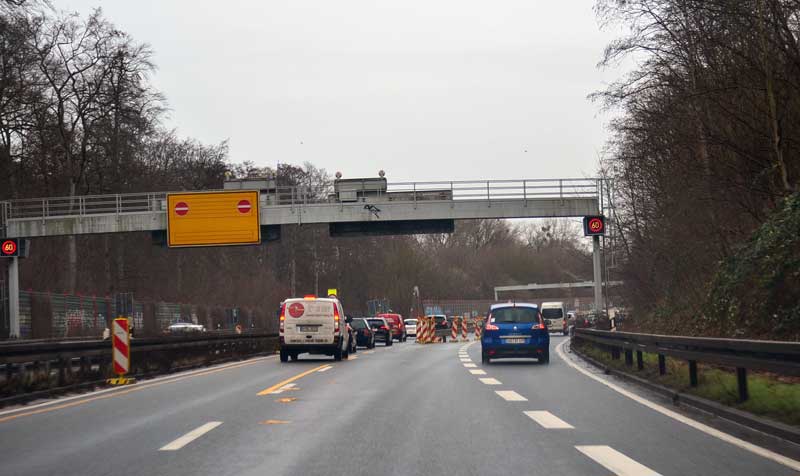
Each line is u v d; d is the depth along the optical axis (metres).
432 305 111.88
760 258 25.34
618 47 30.38
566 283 130.88
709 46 27.31
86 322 49.16
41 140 55.84
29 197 58.81
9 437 10.89
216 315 66.62
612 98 31.62
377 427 11.38
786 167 26.97
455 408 13.62
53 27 53.72
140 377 21.83
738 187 29.03
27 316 43.78
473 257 140.62
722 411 12.07
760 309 24.39
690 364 14.81
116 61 56.00
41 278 62.44
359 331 43.62
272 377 21.38
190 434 10.84
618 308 61.59
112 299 52.56
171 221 44.66
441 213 43.69
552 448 9.51
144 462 8.84
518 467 8.38
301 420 12.21
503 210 43.59
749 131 27.52
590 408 13.45
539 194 43.62
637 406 13.71
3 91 49.88
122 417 12.88
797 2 24.25
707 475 7.91
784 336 22.86
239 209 44.50
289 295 89.12
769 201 28.78
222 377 21.67
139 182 63.78
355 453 9.27
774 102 25.03
